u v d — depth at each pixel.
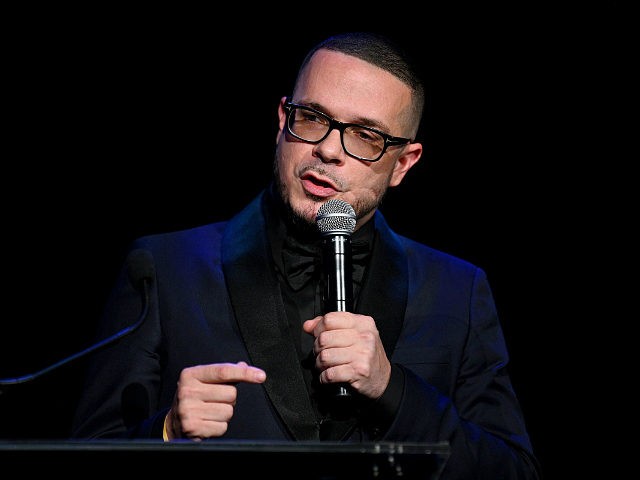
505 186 13.33
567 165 13.29
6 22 12.32
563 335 13.37
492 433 7.46
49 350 12.32
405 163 8.16
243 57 12.77
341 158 7.27
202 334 7.31
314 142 7.29
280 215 7.80
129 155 12.70
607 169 13.24
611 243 13.30
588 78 13.02
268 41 12.77
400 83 7.55
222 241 7.95
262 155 12.82
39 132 12.52
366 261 7.88
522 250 13.34
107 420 6.93
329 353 6.22
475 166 13.30
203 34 12.71
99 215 12.60
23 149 12.48
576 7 12.73
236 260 7.62
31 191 12.49
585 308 13.36
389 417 6.53
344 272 6.52
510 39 12.95
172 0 12.61
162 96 12.73
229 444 4.31
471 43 12.98
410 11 12.82
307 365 7.25
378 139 7.39
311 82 7.48
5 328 12.27
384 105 7.40
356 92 7.34
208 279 7.60
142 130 12.72
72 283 12.48
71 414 11.95
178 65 12.72
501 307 13.38
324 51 7.61
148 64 12.68
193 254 7.80
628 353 13.27
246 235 7.83
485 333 7.99
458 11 12.82
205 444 4.30
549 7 12.77
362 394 6.41
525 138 13.26
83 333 12.41
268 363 7.14
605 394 13.29
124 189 12.66
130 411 6.98
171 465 4.36
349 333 6.25
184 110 12.77
